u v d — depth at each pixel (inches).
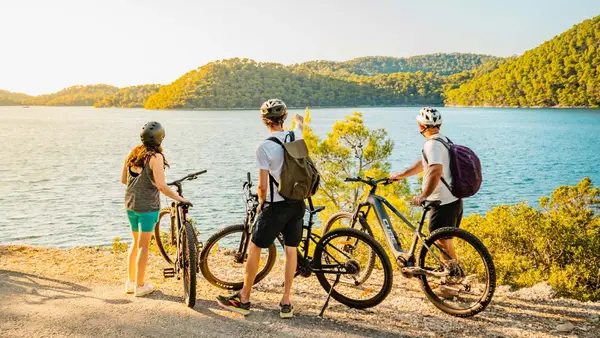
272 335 137.6
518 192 1861.5
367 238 160.6
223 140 4471.0
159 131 166.9
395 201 452.8
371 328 144.9
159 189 165.2
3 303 157.8
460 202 168.4
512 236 602.9
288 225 151.9
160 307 157.9
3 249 246.2
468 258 196.4
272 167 146.1
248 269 152.9
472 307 153.3
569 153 3181.6
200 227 1316.4
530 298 173.2
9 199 1717.5
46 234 1233.4
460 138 4242.1
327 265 165.8
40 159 3065.9
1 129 6323.8
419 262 164.4
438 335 140.8
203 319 148.4
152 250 253.1
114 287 181.6
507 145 3700.8
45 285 180.1
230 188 1964.8
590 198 740.7
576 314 157.8
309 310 160.7
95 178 2262.6
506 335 140.9
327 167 665.0
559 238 579.2
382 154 679.1
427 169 163.3
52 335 134.6
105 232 1256.8
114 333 136.9
